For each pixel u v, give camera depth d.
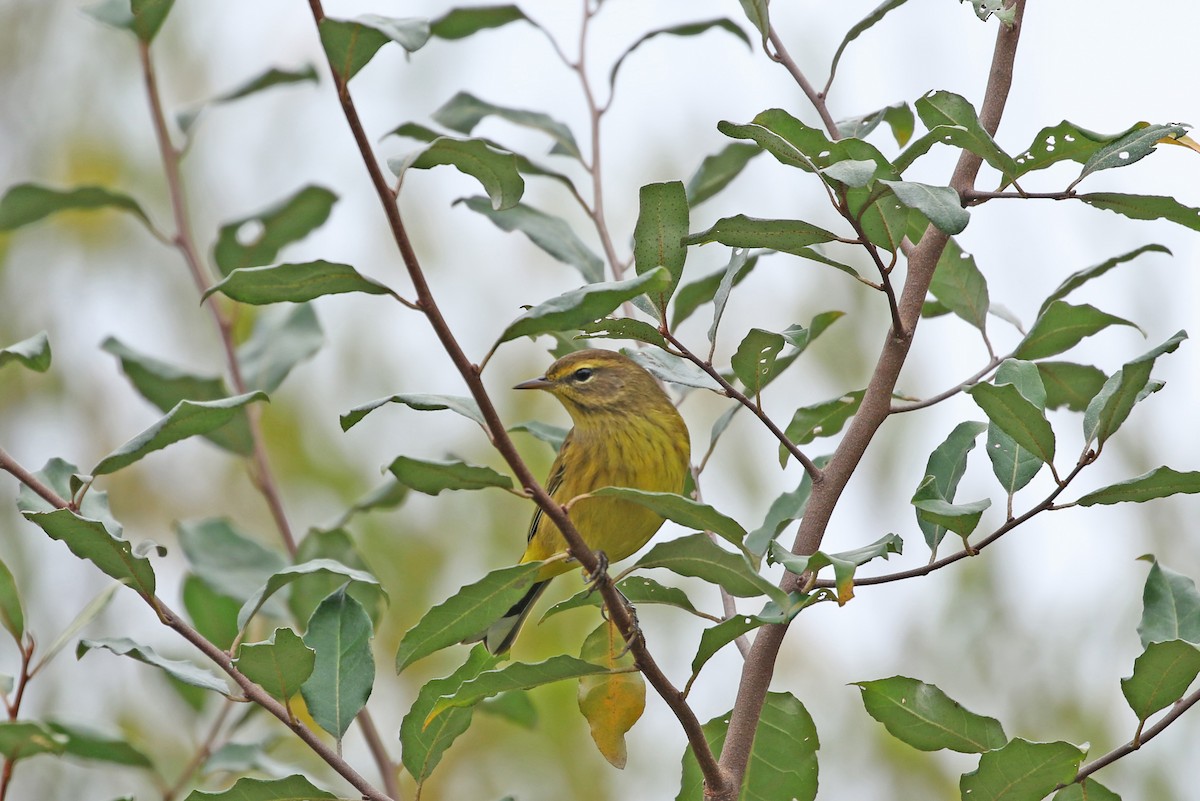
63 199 11.92
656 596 7.57
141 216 12.17
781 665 16.03
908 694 7.59
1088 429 7.03
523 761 15.31
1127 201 7.21
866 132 8.70
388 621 15.59
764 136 6.54
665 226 7.13
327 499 16.42
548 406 16.91
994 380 8.27
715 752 8.41
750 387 7.70
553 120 11.18
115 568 7.38
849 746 15.58
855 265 17.00
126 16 12.09
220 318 12.33
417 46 5.97
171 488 17.34
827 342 16.72
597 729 8.31
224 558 11.46
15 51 19.33
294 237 12.35
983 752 7.58
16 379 17.62
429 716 7.32
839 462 7.64
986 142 6.89
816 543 7.56
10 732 7.99
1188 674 7.14
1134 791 14.35
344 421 6.68
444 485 6.47
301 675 7.30
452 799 15.03
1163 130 6.97
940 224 6.27
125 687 15.02
